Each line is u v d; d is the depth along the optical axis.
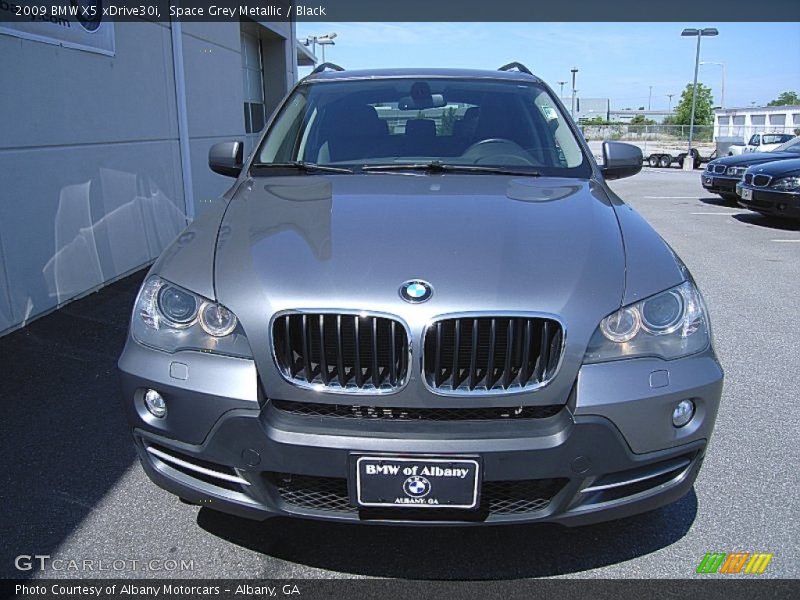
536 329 2.06
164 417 2.19
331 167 3.27
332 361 2.07
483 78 3.89
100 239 6.01
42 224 5.14
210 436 2.10
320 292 2.08
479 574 2.38
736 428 3.49
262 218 2.56
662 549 2.51
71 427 3.43
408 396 2.03
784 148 13.52
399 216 2.51
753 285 6.70
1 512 2.71
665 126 43.22
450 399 2.03
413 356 2.01
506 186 2.96
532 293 2.08
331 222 2.47
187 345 2.16
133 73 6.62
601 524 2.65
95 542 2.53
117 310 5.34
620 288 2.16
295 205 2.68
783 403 3.81
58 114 5.32
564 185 3.01
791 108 42.16
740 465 3.11
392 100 3.68
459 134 3.48
